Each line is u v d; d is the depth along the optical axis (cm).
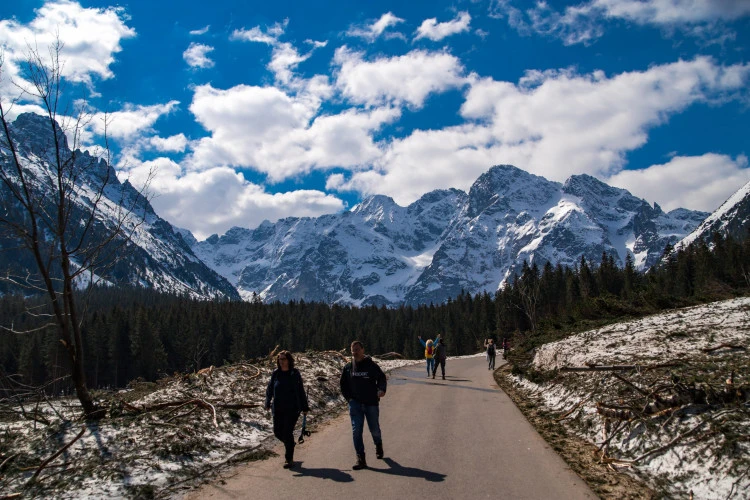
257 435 1041
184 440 891
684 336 1502
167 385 1585
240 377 1561
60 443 848
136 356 7444
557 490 687
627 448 854
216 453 890
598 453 866
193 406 1123
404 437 1020
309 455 894
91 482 711
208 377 1520
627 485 710
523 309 8600
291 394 838
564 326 2936
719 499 625
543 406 1376
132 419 981
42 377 5238
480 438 1004
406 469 789
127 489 699
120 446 841
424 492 677
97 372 7294
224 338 9106
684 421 826
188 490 712
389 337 11388
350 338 11444
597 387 1201
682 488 681
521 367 2244
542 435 1034
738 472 643
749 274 6094
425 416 1258
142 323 7462
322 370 1909
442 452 894
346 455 887
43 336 5500
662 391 940
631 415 925
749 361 1040
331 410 1394
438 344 2219
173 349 8250
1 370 975
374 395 856
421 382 2061
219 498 671
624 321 2303
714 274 6588
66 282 980
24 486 703
